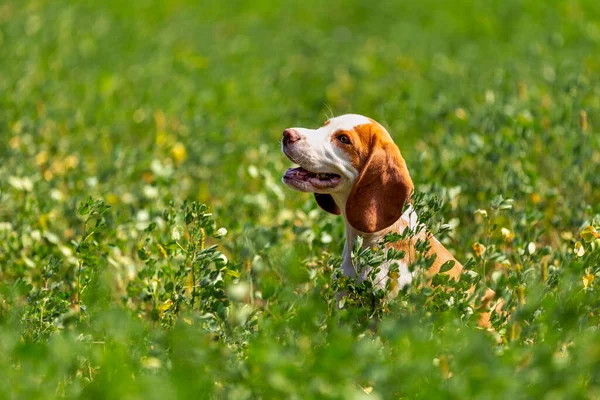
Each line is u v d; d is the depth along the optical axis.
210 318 7.53
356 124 9.17
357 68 22.39
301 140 9.11
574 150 12.23
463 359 6.50
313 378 6.29
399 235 8.28
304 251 10.16
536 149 13.07
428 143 14.43
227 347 7.22
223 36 30.66
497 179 11.87
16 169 12.45
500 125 13.66
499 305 8.95
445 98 16.44
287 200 12.78
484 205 11.24
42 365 6.62
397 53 26.55
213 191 13.56
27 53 22.61
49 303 8.47
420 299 7.71
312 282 9.34
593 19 29.03
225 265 8.30
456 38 29.23
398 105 16.16
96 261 8.91
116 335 7.30
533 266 9.27
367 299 8.23
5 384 6.41
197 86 21.42
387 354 7.15
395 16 33.72
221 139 15.24
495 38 28.05
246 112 18.88
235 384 6.61
